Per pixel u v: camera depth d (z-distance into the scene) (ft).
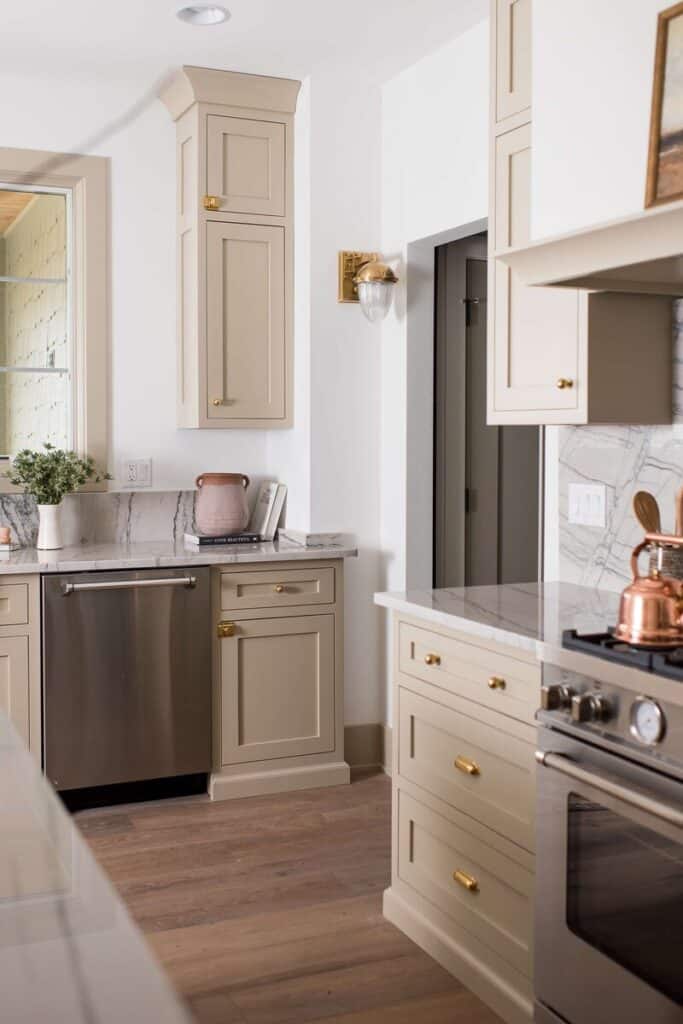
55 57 12.44
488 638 7.76
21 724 11.73
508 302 9.34
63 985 2.31
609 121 7.65
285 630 12.94
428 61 12.46
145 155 13.64
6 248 13.34
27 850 3.26
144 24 11.42
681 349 8.46
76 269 13.52
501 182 9.47
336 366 13.50
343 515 13.62
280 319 13.62
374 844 11.21
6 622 11.59
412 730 9.09
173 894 9.95
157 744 12.32
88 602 11.91
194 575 12.37
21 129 13.03
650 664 6.13
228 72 12.89
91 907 2.78
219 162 13.15
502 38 9.45
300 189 13.43
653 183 7.09
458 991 8.22
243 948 8.89
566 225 8.16
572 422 8.46
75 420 13.66
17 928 2.64
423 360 13.23
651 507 7.59
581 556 9.75
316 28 11.57
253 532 14.42
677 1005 5.88
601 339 8.29
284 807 12.38
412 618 8.96
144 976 2.35
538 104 8.50
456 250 13.41
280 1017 7.83
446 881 8.63
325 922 9.39
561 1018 6.96
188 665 12.42
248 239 13.37
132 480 13.80
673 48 6.99
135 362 13.75
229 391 13.41
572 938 6.79
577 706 6.52
